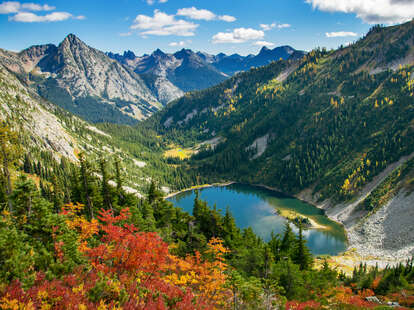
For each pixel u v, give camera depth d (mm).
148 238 17688
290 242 52094
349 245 103812
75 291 11094
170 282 19266
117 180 53000
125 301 11430
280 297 27156
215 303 20625
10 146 32188
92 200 43688
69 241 17656
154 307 11562
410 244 87438
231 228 51625
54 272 13578
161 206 56812
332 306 32219
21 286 10852
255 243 54688
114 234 18016
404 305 34594
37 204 19047
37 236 18531
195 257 30672
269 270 34000
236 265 36094
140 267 16844
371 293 43438
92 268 16203
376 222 110688
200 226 52500
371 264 81375
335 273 47688
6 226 14688
